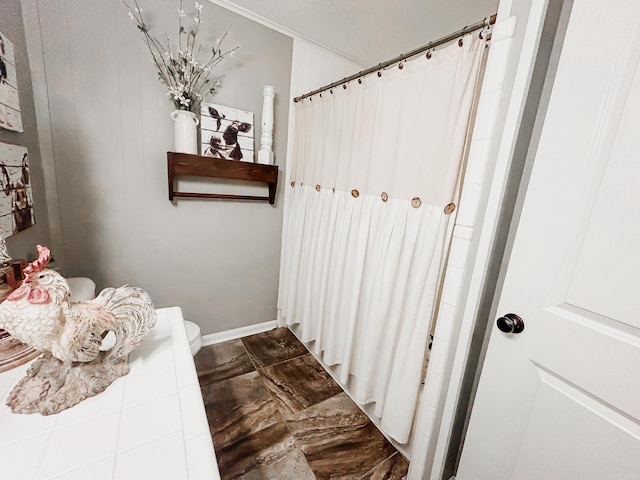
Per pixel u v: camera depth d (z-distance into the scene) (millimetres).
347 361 1415
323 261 1573
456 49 860
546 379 712
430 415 965
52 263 1264
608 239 592
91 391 557
